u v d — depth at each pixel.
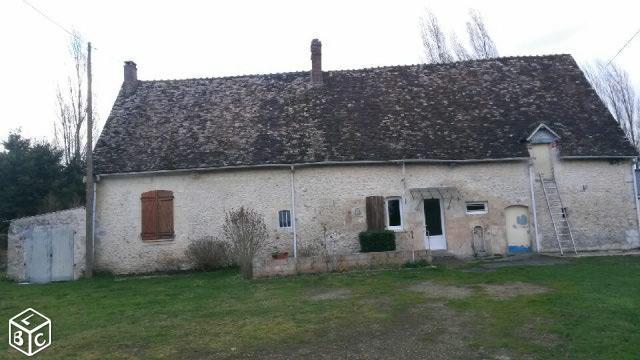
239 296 12.09
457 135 18.52
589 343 7.41
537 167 18.20
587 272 13.09
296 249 17.58
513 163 18.08
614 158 17.98
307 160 17.59
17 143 26.72
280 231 17.70
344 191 17.83
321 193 17.81
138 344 8.32
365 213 17.75
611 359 6.74
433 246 17.89
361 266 15.38
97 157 18.38
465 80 21.25
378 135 18.52
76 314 10.90
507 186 18.00
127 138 19.14
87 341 8.60
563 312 9.09
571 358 6.88
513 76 21.25
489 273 13.67
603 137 18.34
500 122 18.98
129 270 17.69
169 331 9.03
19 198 24.81
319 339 8.23
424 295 11.23
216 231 17.77
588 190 18.00
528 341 7.67
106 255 17.73
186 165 17.73
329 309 10.23
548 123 18.73
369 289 12.17
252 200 17.86
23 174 25.50
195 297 12.24
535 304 9.80
